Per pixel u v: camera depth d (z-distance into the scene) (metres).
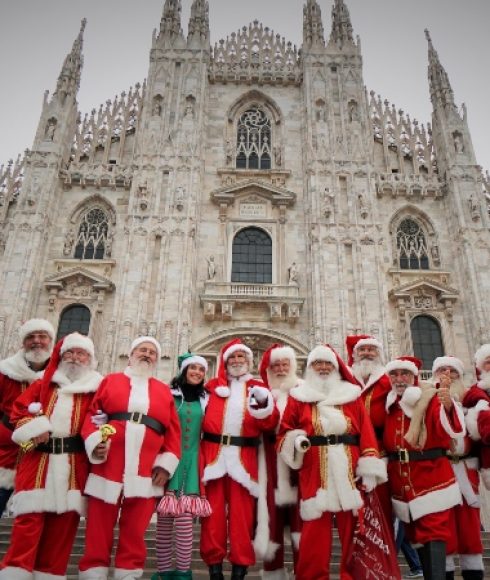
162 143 33.91
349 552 7.91
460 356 29.27
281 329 29.69
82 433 7.98
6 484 8.92
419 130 37.03
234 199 33.72
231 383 9.88
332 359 9.23
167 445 8.48
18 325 27.78
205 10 39.94
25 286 28.83
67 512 7.86
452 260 32.16
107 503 7.75
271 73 38.31
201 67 37.16
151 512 8.16
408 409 8.88
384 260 32.12
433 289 30.66
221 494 8.71
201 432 9.37
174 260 30.16
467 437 9.59
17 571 7.14
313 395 8.82
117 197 33.53
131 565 7.62
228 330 28.77
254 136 37.06
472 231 31.53
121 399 8.47
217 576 8.09
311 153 33.91
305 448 8.20
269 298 29.66
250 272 31.83
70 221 32.81
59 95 35.62
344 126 35.06
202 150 34.59
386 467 8.76
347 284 30.08
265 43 40.25
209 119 36.91
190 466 8.80
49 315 29.53
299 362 27.88
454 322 30.11
